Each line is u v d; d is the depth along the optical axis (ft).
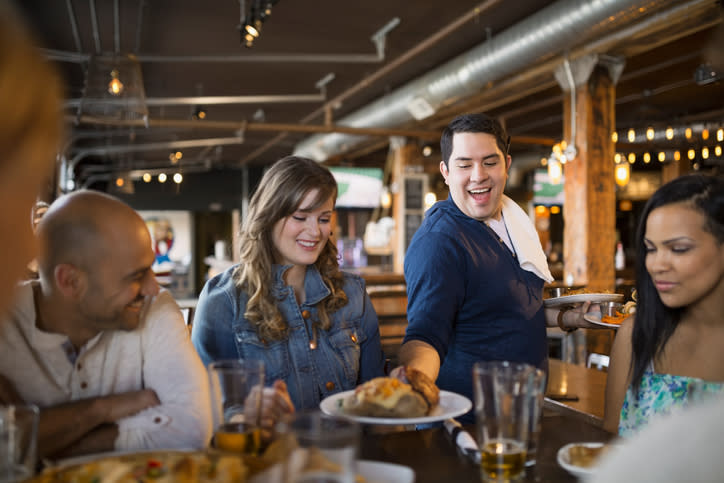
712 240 3.67
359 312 5.68
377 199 36.58
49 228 3.25
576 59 17.22
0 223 1.35
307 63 22.30
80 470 2.60
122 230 3.30
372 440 3.58
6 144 1.31
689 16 13.20
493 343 5.82
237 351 5.15
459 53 21.13
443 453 3.34
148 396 3.73
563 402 7.61
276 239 5.19
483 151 5.78
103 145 37.01
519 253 5.98
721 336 3.80
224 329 5.17
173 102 24.56
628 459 1.38
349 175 36.01
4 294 1.44
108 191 45.44
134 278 3.40
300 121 32.71
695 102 27.81
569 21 13.88
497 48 16.56
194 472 2.55
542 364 6.07
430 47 20.48
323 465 2.17
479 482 2.91
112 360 3.84
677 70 22.41
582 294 6.19
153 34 19.34
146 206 47.75
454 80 18.72
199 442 3.67
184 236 54.95
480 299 5.78
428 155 35.76
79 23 18.34
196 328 5.21
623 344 4.48
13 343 3.51
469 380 5.82
